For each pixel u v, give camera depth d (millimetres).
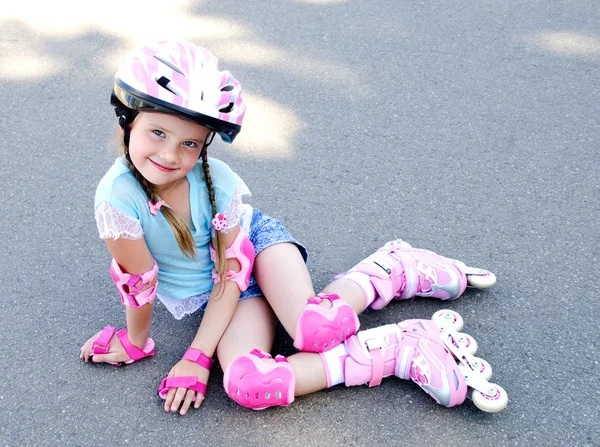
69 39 3896
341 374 1983
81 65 3678
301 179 2912
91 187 2881
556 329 2234
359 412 1986
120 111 1763
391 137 3148
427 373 1943
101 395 2057
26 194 2844
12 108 3371
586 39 3805
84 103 3398
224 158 3037
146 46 1732
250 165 2992
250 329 2064
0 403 2031
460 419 1960
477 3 4172
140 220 1864
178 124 1688
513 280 2416
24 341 2227
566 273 2438
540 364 2121
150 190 1849
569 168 2932
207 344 2041
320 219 2699
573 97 3379
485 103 3354
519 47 3758
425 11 4109
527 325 2252
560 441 1898
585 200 2760
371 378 1993
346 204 2771
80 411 2010
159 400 2039
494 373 2096
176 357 2178
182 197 1921
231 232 1982
